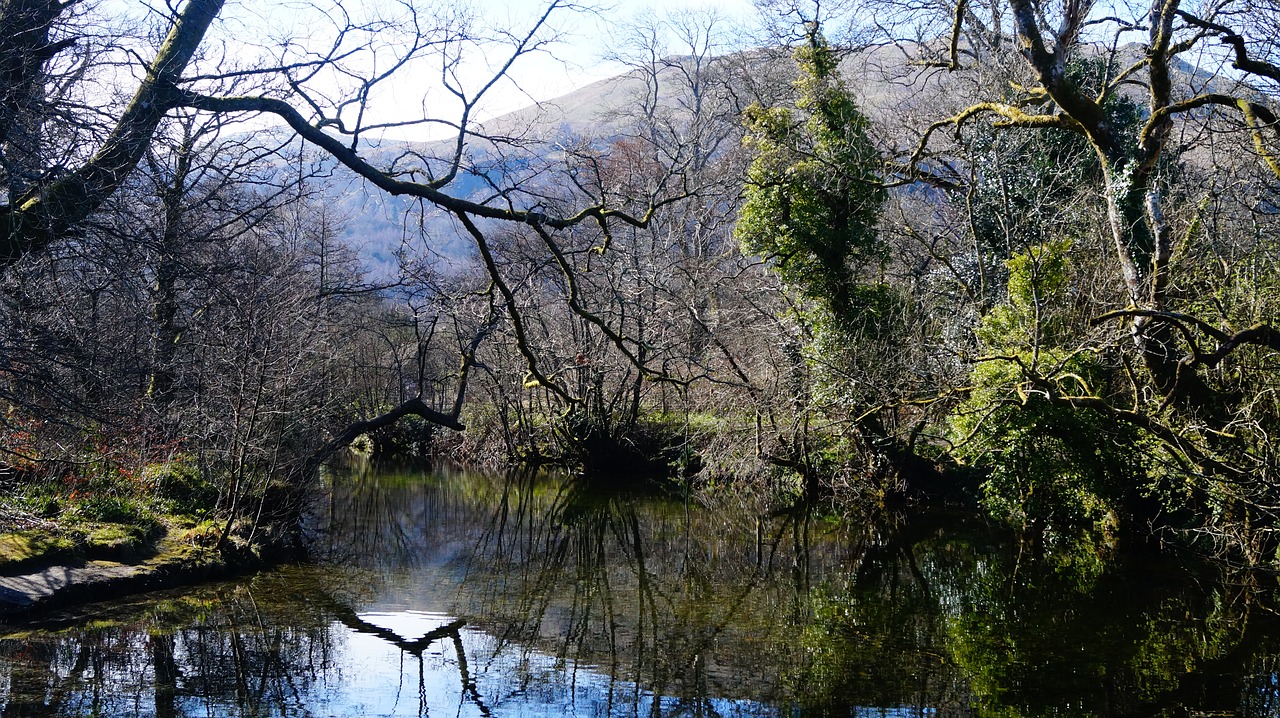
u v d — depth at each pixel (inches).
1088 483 621.9
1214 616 486.0
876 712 367.6
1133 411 498.9
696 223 1160.2
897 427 836.0
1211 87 722.2
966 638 462.6
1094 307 617.0
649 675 415.8
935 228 985.5
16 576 474.9
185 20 362.0
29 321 380.8
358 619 501.7
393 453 1423.5
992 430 627.2
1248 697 373.7
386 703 375.2
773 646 457.1
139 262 384.2
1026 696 378.6
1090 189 718.5
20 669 386.3
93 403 419.5
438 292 757.3
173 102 346.9
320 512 903.7
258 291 644.7
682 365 1069.1
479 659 437.7
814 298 859.4
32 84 339.9
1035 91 614.5
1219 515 565.3
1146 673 403.9
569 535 794.2
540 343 1080.8
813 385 821.2
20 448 519.5
